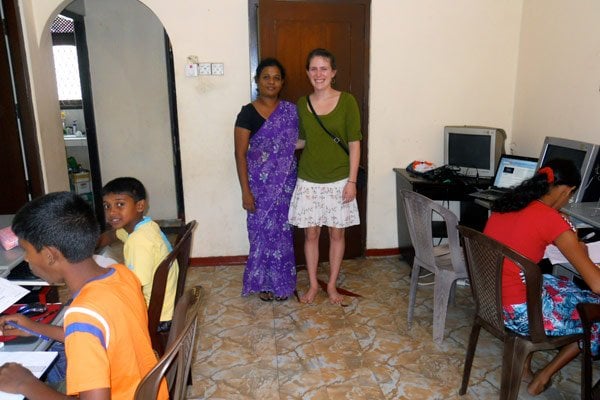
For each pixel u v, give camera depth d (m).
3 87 3.27
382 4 3.61
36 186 3.45
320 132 2.90
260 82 2.92
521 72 3.77
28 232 1.10
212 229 3.86
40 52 3.49
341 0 3.52
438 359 2.51
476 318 2.11
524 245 1.92
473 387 2.27
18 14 3.21
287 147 3.00
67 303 1.63
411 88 3.78
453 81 3.82
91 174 4.83
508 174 3.25
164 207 5.03
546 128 3.47
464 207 3.74
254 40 3.53
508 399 1.92
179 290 1.97
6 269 1.69
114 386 1.13
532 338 1.85
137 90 4.73
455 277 2.54
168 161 4.92
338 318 2.97
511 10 3.75
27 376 1.07
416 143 3.89
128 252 1.86
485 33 3.77
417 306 3.13
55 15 3.49
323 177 2.96
